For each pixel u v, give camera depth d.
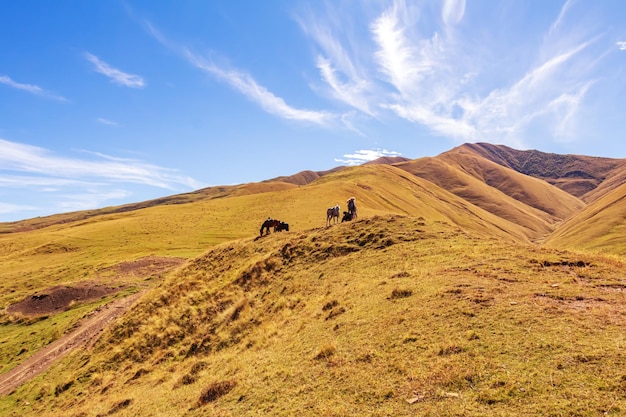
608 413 7.84
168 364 22.78
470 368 10.54
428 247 24.78
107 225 87.00
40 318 41.16
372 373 11.77
